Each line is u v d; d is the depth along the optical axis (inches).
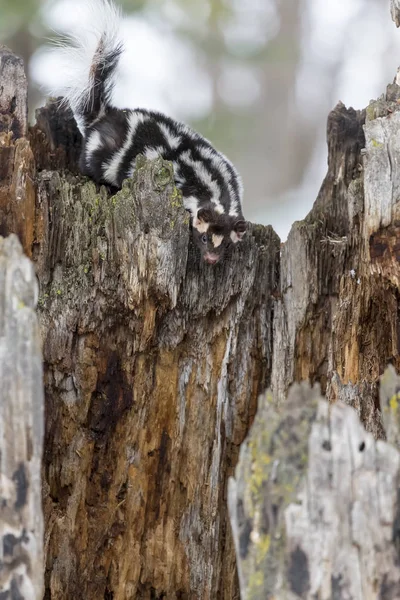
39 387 225.3
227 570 342.0
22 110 354.3
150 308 330.0
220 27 1024.9
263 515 211.6
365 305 335.0
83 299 323.6
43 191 324.2
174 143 471.5
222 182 462.0
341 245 346.0
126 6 823.1
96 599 330.6
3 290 225.9
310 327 348.8
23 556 221.3
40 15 770.8
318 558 206.8
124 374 333.7
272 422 216.4
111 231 323.9
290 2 1077.8
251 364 350.6
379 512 210.5
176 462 340.8
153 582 337.4
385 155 314.2
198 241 352.8
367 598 209.9
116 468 335.3
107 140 459.8
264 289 351.9
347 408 213.5
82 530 329.1
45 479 326.0
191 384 343.3
